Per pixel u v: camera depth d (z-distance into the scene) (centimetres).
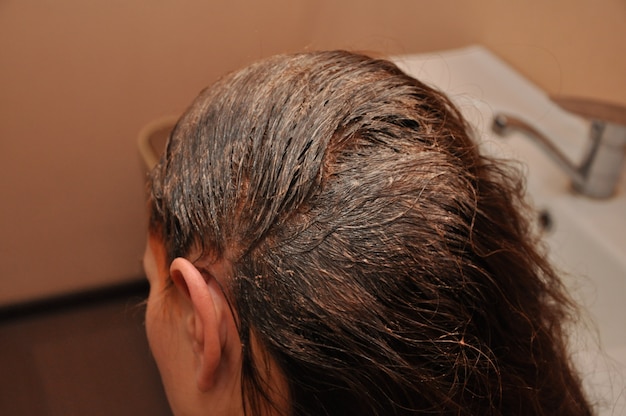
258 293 35
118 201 119
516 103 86
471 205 36
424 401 36
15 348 118
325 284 34
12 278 121
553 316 45
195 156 39
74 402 110
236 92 40
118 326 122
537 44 88
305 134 36
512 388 40
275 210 35
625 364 59
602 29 77
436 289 34
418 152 36
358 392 35
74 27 97
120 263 125
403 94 39
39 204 114
